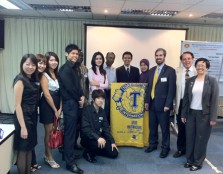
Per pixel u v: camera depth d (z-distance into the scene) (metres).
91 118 3.12
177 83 3.32
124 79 3.97
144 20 6.00
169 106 3.17
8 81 6.04
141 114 3.61
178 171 2.92
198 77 2.88
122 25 5.81
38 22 5.92
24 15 5.73
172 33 5.88
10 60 5.99
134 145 3.66
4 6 4.78
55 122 2.80
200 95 2.81
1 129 2.21
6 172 2.22
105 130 3.28
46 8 4.93
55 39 6.00
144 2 4.17
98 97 3.12
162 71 3.22
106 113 3.66
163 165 3.08
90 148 3.09
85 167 2.97
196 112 2.86
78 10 5.06
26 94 2.29
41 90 2.71
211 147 3.84
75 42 6.06
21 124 2.28
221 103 6.03
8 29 5.88
